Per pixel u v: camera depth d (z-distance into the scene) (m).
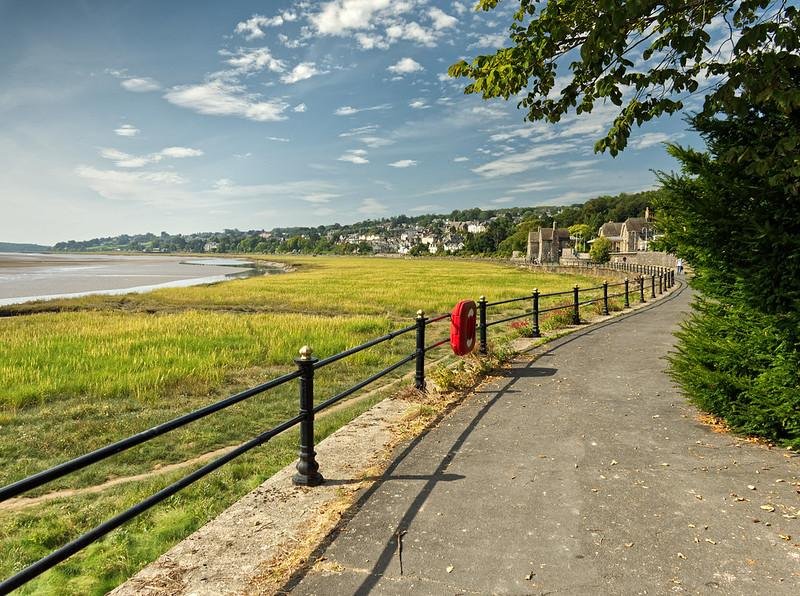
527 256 122.88
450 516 4.06
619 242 118.62
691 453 5.32
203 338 16.06
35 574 2.35
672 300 25.06
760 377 5.28
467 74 5.88
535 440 5.79
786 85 4.32
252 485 5.74
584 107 5.93
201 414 3.46
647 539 3.69
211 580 3.26
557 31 4.90
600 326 15.59
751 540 3.66
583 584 3.18
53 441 7.54
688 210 5.53
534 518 4.02
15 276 75.12
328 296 33.31
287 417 8.72
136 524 4.88
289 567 3.39
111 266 118.44
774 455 5.20
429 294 33.53
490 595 3.08
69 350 14.36
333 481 4.77
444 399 7.58
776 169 4.69
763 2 4.23
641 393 7.76
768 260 5.02
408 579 3.24
